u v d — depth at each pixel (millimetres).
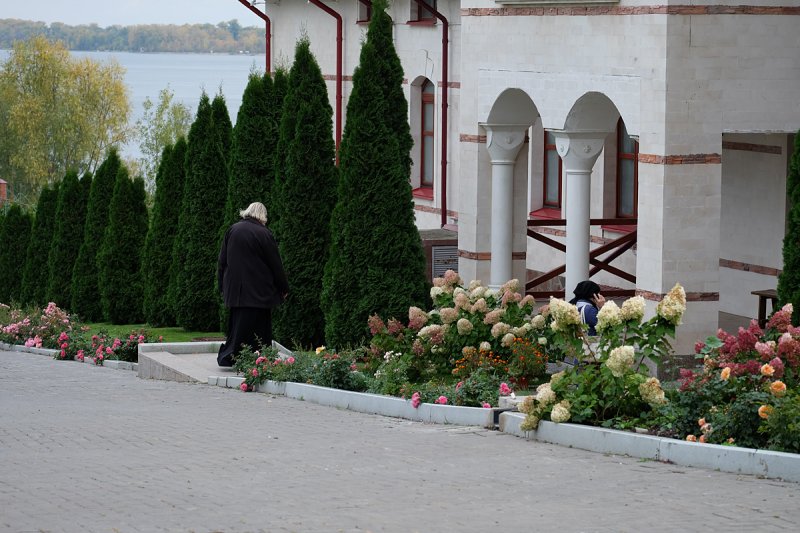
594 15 16672
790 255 13961
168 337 22828
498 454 10500
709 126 15508
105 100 75812
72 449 11008
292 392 14938
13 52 75625
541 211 25438
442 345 15875
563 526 7473
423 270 19188
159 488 8984
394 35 29766
